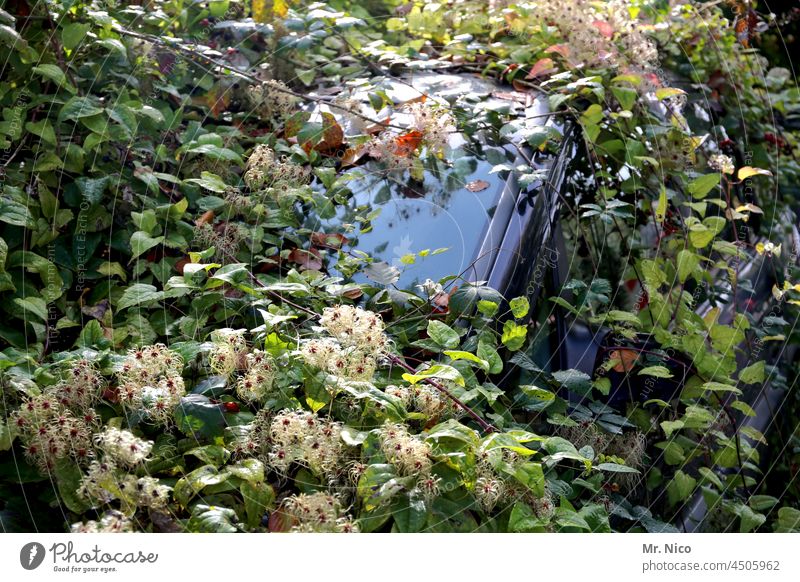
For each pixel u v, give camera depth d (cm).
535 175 224
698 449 246
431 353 190
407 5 346
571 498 193
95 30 245
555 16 299
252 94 263
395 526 152
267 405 165
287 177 225
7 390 167
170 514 152
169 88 255
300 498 148
